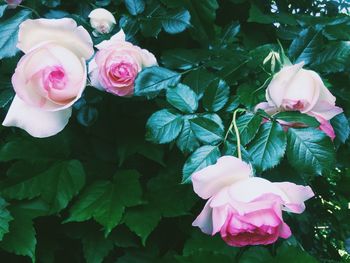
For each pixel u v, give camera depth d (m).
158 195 0.46
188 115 0.42
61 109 0.38
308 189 0.34
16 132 0.50
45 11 0.56
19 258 0.48
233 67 0.48
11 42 0.49
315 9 0.79
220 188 0.35
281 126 0.40
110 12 0.56
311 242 0.76
